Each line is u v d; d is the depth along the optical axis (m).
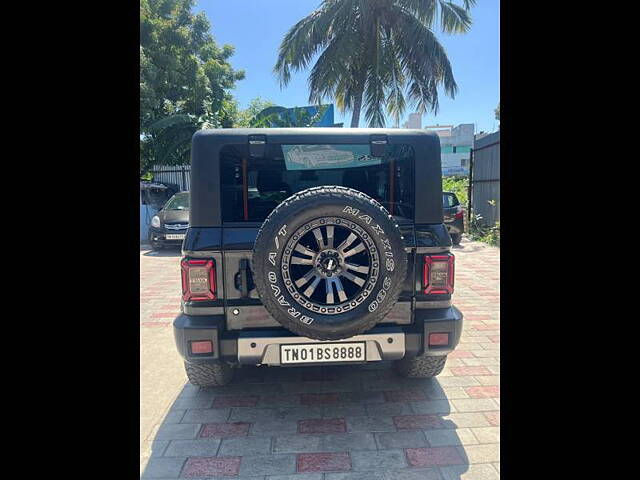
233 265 2.98
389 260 2.76
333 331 2.75
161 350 4.55
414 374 3.63
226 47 20.67
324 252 2.75
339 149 3.29
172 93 18.39
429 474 2.60
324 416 3.21
